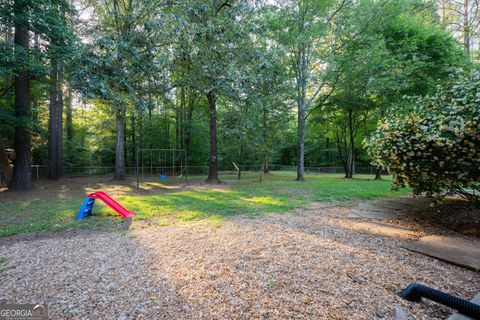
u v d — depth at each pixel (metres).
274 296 2.00
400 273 2.41
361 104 13.13
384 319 1.71
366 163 23.88
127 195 7.84
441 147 3.71
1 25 7.15
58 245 3.34
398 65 11.41
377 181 12.69
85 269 2.58
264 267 2.52
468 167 3.66
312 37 12.05
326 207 5.66
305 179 14.45
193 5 8.45
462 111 3.60
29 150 9.35
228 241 3.33
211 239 3.43
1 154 9.92
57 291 2.15
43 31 7.16
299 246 3.11
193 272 2.46
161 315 1.80
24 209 5.66
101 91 7.34
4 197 7.55
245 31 9.18
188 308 1.88
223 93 9.56
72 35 7.59
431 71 11.90
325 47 13.35
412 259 2.75
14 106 8.91
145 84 9.39
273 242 3.26
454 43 12.47
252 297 2.00
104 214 5.07
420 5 13.14
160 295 2.06
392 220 4.47
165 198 7.02
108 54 7.46
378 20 12.00
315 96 13.77
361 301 1.92
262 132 12.30
